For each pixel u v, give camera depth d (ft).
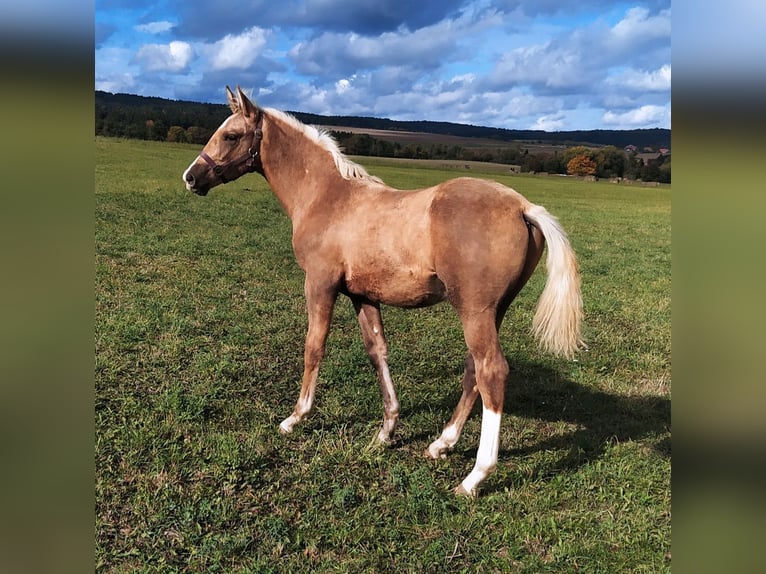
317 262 12.57
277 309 22.76
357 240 11.89
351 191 12.58
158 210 45.73
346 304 24.86
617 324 24.29
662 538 9.82
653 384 17.70
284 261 31.81
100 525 9.61
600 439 13.79
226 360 16.70
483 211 10.44
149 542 9.39
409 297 11.83
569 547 9.55
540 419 15.05
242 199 57.57
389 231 11.43
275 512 10.45
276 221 46.01
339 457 12.32
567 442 13.74
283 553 9.46
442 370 17.94
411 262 11.22
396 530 10.02
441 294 11.68
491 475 11.76
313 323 12.97
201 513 10.13
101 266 26.76
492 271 10.37
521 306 26.71
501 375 10.69
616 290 30.78
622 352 20.52
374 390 15.92
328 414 14.43
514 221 10.48
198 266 28.84
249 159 13.76
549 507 10.91
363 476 11.82
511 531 10.05
